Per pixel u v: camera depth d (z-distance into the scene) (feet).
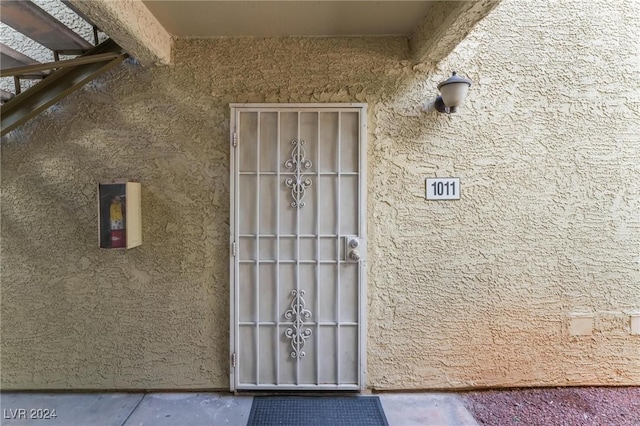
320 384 8.25
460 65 8.20
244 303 8.25
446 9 6.52
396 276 8.27
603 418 7.40
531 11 8.19
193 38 8.13
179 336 8.26
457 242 8.24
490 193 8.23
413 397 8.15
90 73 7.66
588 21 8.20
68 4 6.18
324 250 8.25
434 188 8.22
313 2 6.79
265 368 8.27
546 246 8.25
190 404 7.89
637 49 8.21
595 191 8.23
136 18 6.62
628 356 8.29
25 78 7.86
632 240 8.21
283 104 8.09
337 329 8.23
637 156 8.21
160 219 8.18
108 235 7.55
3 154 8.15
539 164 8.23
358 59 8.18
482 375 8.30
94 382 8.27
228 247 8.22
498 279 8.26
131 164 8.14
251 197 8.22
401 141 8.21
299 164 8.18
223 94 8.14
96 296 8.25
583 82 8.21
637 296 8.21
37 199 8.18
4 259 8.22
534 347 8.29
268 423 7.25
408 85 8.20
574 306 8.27
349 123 8.20
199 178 8.18
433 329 8.28
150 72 8.12
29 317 8.25
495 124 8.20
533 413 7.59
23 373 8.25
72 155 8.16
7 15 6.24
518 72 8.20
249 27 7.73
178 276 8.23
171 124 8.15
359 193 8.16
